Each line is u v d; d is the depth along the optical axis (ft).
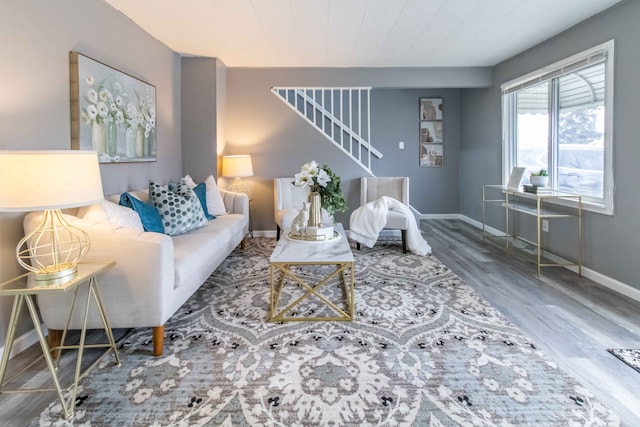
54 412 5.22
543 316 8.31
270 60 15.52
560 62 12.04
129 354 6.77
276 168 16.98
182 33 12.12
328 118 19.36
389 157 21.86
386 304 9.09
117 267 6.55
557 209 12.38
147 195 11.08
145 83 11.87
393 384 5.79
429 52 14.44
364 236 14.35
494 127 17.16
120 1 9.60
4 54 6.73
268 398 5.48
